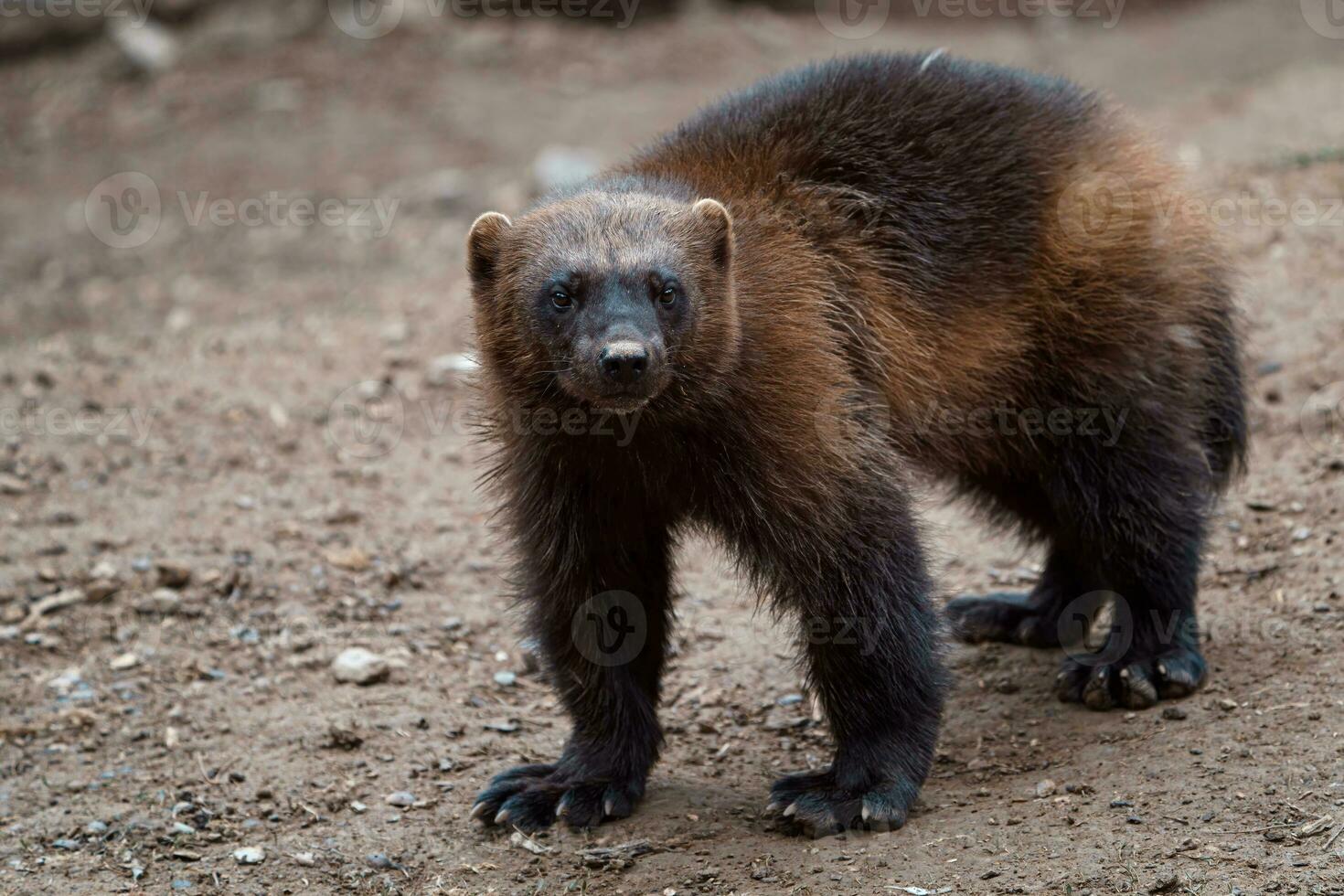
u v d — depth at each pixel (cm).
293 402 1523
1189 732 880
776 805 856
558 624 880
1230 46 3091
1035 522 1055
